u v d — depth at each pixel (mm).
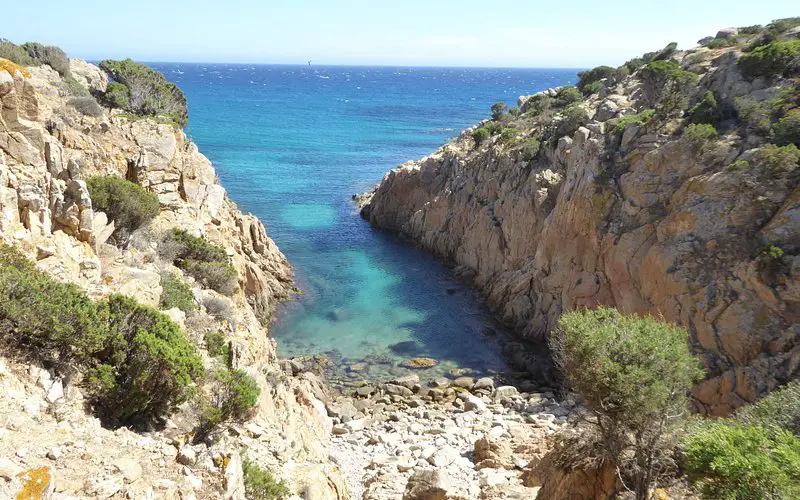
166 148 32125
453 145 77188
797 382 18844
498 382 36156
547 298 42156
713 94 38406
